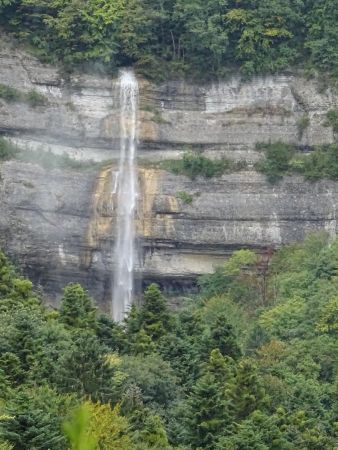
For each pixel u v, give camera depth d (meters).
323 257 134.88
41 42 145.88
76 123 145.50
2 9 145.12
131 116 147.12
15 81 143.50
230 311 133.12
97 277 143.75
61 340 100.75
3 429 77.06
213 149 147.38
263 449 92.69
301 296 131.50
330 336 122.94
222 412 94.25
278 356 118.12
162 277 144.25
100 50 146.38
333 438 102.56
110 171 145.12
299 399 107.00
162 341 109.94
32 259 140.12
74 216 142.50
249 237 144.25
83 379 90.44
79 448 50.88
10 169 140.38
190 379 105.12
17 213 139.62
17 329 95.62
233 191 145.12
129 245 144.25
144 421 90.50
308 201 145.25
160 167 146.00
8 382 88.38
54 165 143.00
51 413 80.00
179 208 144.25
